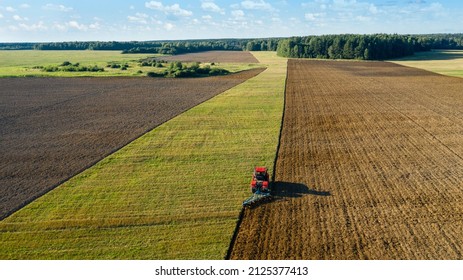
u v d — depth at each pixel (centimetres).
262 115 4391
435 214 1969
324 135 3541
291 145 3234
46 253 1672
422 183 2373
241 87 6712
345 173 2566
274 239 1762
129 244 1733
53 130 3816
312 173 2575
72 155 3011
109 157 2939
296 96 5709
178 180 2459
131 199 2188
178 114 4500
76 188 2356
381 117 4219
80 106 5078
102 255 1648
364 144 3225
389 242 1719
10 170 2698
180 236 1792
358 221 1912
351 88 6506
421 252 1636
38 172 2650
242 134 3584
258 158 2888
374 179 2453
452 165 2681
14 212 2058
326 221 1917
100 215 2003
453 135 3447
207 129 3781
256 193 2191
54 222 1941
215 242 1739
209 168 2677
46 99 5634
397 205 2081
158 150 3108
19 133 3712
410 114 4344
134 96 5862
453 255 1609
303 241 1739
